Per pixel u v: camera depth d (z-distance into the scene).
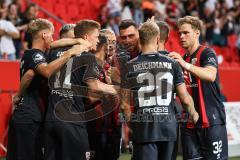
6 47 26.58
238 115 24.50
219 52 39.38
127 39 14.11
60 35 14.63
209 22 38.72
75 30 13.42
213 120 13.52
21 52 27.53
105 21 32.09
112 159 15.14
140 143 12.23
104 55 14.25
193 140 13.68
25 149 13.31
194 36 13.57
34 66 12.96
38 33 13.41
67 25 14.59
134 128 12.37
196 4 38.78
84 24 13.27
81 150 12.95
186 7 38.78
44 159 13.09
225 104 24.11
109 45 14.30
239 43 40.47
